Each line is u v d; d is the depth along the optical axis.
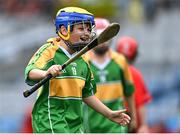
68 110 14.05
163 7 55.00
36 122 14.05
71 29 13.82
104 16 52.41
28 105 41.03
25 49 50.94
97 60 20.72
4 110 42.56
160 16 54.44
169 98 41.75
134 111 21.42
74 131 14.08
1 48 51.25
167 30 52.12
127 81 21.00
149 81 43.72
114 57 20.88
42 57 13.90
